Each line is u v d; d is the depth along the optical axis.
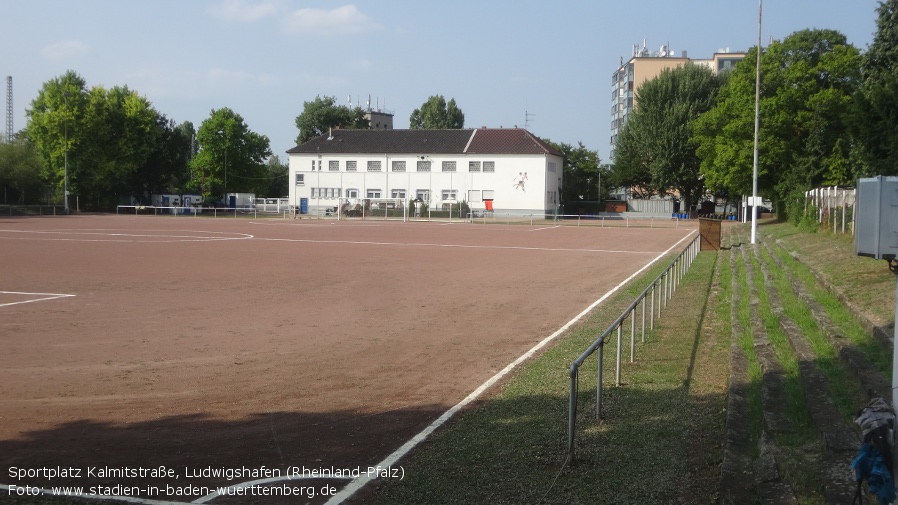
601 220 81.81
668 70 91.94
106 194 91.06
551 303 18.39
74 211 86.62
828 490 5.85
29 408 8.97
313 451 7.49
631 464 7.02
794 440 7.24
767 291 17.88
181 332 13.98
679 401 9.20
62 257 29.06
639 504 6.12
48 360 11.52
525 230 59.06
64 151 82.88
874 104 21.36
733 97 58.12
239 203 102.88
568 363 11.43
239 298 18.59
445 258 31.25
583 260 31.33
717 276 24.62
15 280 21.64
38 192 85.00
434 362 11.64
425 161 91.69
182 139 101.25
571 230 59.78
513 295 19.83
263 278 23.05
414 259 30.56
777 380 9.44
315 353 12.24
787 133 55.25
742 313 15.54
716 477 6.64
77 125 84.69
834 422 7.25
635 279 23.88
